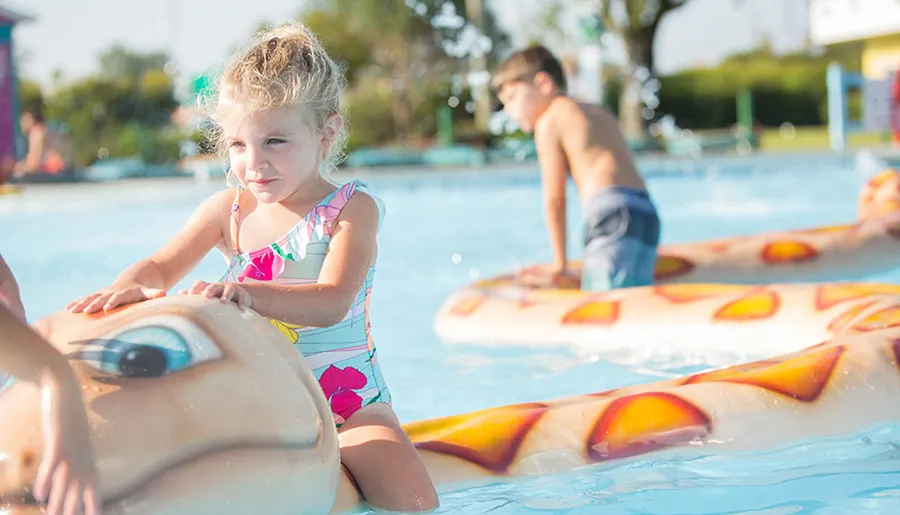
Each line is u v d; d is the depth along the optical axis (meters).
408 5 17.86
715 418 2.17
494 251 6.38
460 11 16.58
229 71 1.99
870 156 11.12
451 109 16.08
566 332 3.60
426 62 22.12
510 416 2.13
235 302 1.72
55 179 12.59
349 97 23.19
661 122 19.53
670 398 2.19
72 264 6.32
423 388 3.09
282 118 1.97
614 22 18.09
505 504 1.90
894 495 1.89
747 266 4.77
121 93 18.75
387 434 1.94
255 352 1.61
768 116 24.12
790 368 2.30
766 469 2.06
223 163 2.21
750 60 27.81
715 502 1.89
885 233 5.10
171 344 1.54
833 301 3.17
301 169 2.01
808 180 10.27
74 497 1.36
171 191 10.73
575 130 4.36
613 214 4.23
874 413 2.25
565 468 2.06
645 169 11.34
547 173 4.39
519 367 3.29
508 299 3.88
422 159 13.62
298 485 1.58
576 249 6.36
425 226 7.73
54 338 1.57
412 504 1.84
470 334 3.81
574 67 15.78
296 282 2.08
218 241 2.20
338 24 24.73
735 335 3.28
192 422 1.48
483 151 13.58
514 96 4.50
